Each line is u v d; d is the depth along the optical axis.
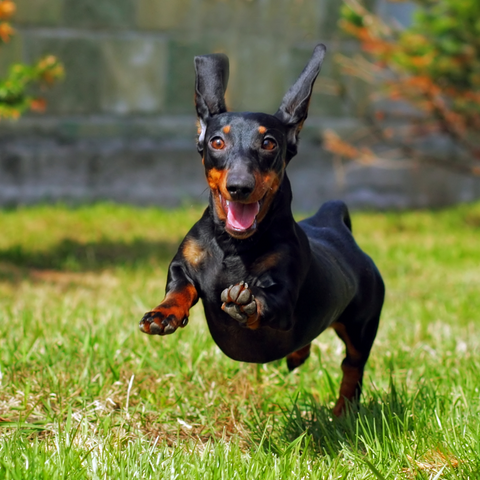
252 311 3.27
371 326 4.78
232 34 14.32
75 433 4.05
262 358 4.05
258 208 3.60
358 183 15.27
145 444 4.02
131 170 13.95
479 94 11.79
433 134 15.41
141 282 8.76
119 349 5.38
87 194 13.72
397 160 15.24
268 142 3.64
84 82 13.68
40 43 13.34
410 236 12.42
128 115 14.03
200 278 3.82
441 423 4.32
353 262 4.63
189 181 14.30
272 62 14.56
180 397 4.77
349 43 14.79
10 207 13.16
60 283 8.62
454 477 3.71
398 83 12.16
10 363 5.09
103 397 4.75
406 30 12.03
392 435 4.18
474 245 11.73
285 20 14.54
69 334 5.79
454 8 10.93
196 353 5.47
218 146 3.67
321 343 6.09
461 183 15.65
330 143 12.82
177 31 14.05
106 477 3.57
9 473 3.50
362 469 3.86
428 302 8.13
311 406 4.71
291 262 3.74
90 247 10.71
